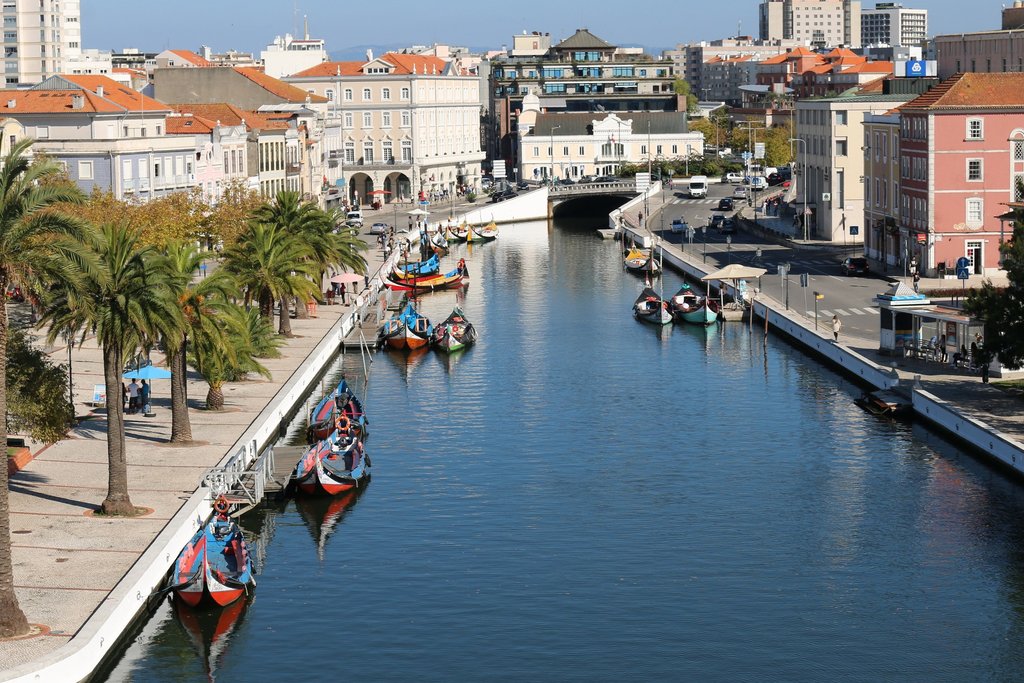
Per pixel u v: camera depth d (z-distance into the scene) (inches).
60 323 3159.5
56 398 3304.6
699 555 3056.1
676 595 2834.6
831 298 6190.9
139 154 6756.9
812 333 5251.0
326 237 5757.9
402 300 6791.3
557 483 3587.6
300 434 4057.6
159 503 3110.2
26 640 2381.9
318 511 3371.1
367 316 6146.7
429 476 3661.4
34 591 2596.0
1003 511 3312.0
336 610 2765.7
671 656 2561.5
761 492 3491.6
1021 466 3469.5
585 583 2898.6
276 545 3134.8
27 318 5137.8
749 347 5521.7
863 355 4852.4
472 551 3090.6
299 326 5684.1
